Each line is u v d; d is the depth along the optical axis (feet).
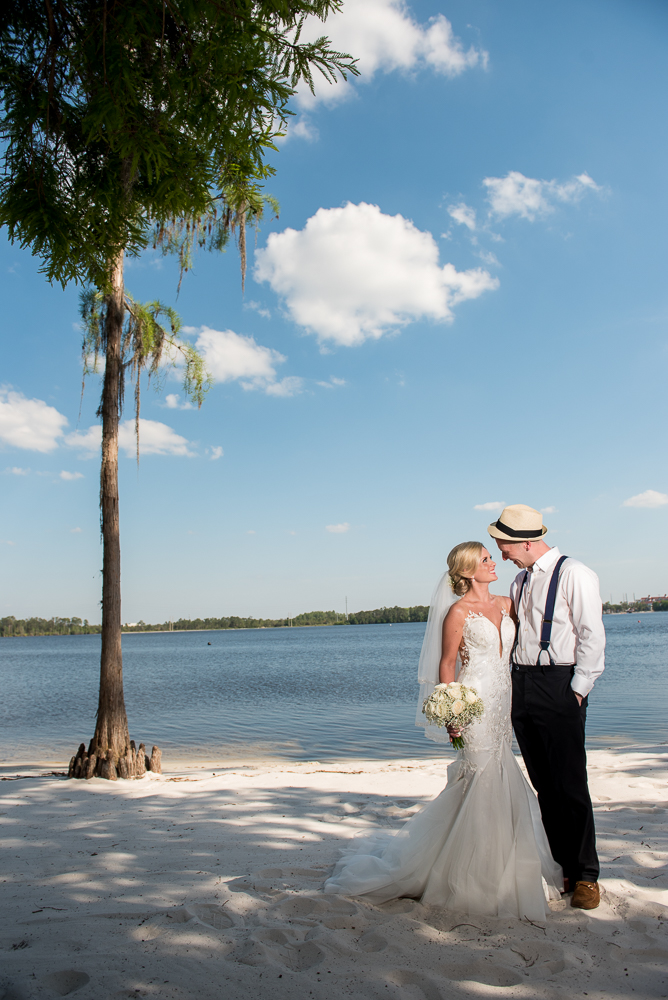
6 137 9.45
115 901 11.44
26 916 10.70
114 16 8.48
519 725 11.74
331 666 153.17
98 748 27.20
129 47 8.71
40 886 12.43
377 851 13.12
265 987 8.24
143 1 8.35
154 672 150.00
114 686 27.84
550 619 11.45
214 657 241.55
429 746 42.68
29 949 9.40
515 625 12.07
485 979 8.63
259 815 19.08
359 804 20.39
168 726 55.21
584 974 8.58
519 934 9.89
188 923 10.15
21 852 15.23
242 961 8.91
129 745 27.91
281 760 38.81
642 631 323.78
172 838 16.42
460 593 12.11
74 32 9.22
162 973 8.57
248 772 29.01
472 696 10.85
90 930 10.05
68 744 48.91
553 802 11.41
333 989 8.22
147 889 12.10
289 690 89.10
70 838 16.66
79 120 9.62
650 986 8.27
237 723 56.34
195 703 74.90
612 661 119.24
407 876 11.34
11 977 8.48
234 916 10.51
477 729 11.25
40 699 90.53
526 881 10.57
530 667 11.62
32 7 9.25
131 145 8.91
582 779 11.18
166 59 9.03
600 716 50.16
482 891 10.68
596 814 18.01
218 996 8.03
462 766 11.35
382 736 47.39
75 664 218.18
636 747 34.76
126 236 10.73
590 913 10.60
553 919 10.41
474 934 9.95
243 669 152.97
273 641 487.61
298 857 14.28
